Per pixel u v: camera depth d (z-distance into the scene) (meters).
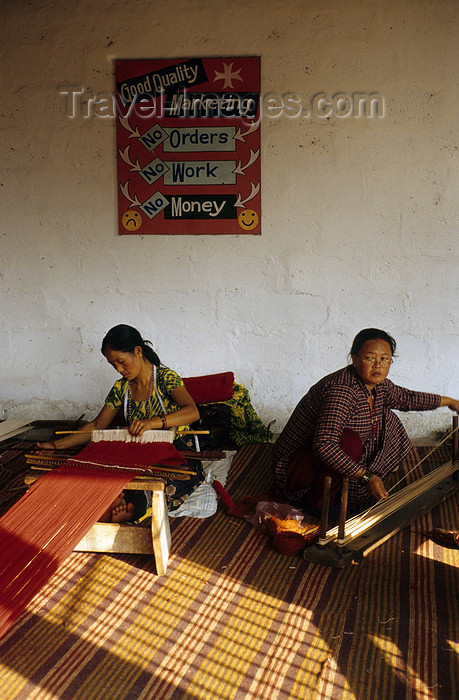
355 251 4.88
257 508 3.59
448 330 4.91
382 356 3.38
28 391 5.26
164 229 4.96
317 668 2.42
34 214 5.05
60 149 4.95
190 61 4.77
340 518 3.12
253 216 4.89
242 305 5.02
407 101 4.68
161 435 3.32
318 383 3.61
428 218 4.79
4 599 2.37
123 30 4.78
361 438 3.53
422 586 2.94
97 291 5.11
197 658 2.48
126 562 3.16
